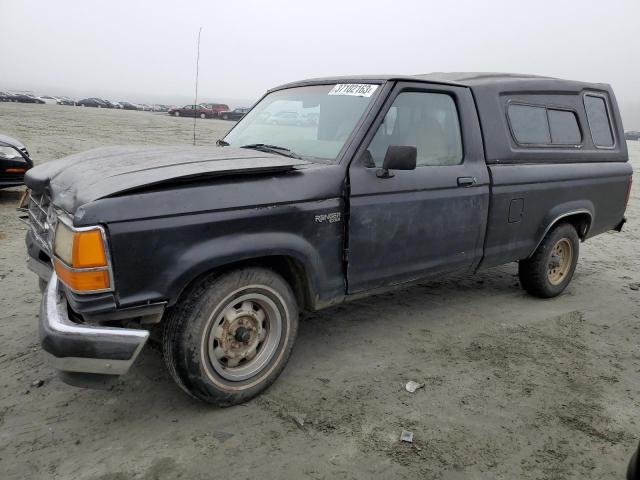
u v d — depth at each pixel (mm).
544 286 4973
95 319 2568
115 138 20438
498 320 4559
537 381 3535
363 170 3371
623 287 5715
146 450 2699
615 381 3588
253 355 3152
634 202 11711
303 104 3943
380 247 3510
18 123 24391
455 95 3992
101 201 2506
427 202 3680
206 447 2734
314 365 3633
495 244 4293
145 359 3623
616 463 2742
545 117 4684
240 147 3859
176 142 20281
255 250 2883
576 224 5238
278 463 2631
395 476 2572
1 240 6297
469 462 2695
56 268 2686
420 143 3770
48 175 3229
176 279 2672
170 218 2645
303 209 3092
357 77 3857
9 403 3061
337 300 3441
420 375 3551
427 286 5398
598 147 5203
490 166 4133
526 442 2875
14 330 3963
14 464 2568
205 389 2922
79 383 2641
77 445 2723
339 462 2654
